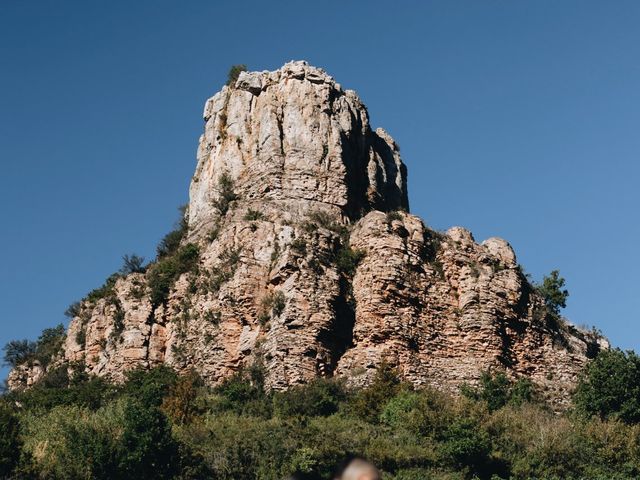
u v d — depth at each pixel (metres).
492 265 71.56
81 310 79.25
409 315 66.75
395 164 87.31
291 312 64.88
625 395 60.34
